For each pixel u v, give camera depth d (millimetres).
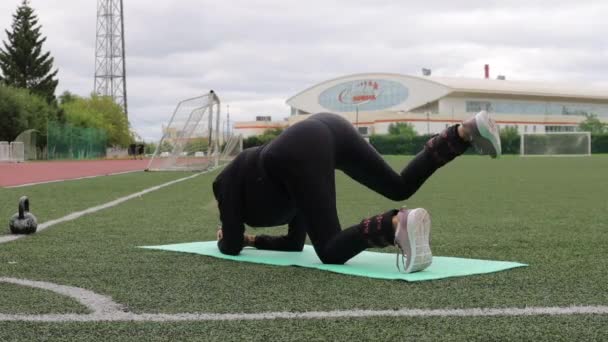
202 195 10602
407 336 2400
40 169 24297
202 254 4445
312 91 102562
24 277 3607
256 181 4148
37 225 5867
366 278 3555
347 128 4109
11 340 2375
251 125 96562
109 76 70250
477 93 87875
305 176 3900
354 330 2484
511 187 12766
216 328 2523
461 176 17797
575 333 2441
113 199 9680
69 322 2625
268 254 4496
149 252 4547
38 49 55250
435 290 3225
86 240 5191
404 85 92812
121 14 70188
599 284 3381
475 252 4586
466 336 2400
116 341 2357
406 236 3576
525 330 2480
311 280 3512
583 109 98062
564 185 13391
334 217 3947
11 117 44344
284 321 2625
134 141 71188
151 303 2961
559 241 5141
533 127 88062
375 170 4082
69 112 58844
